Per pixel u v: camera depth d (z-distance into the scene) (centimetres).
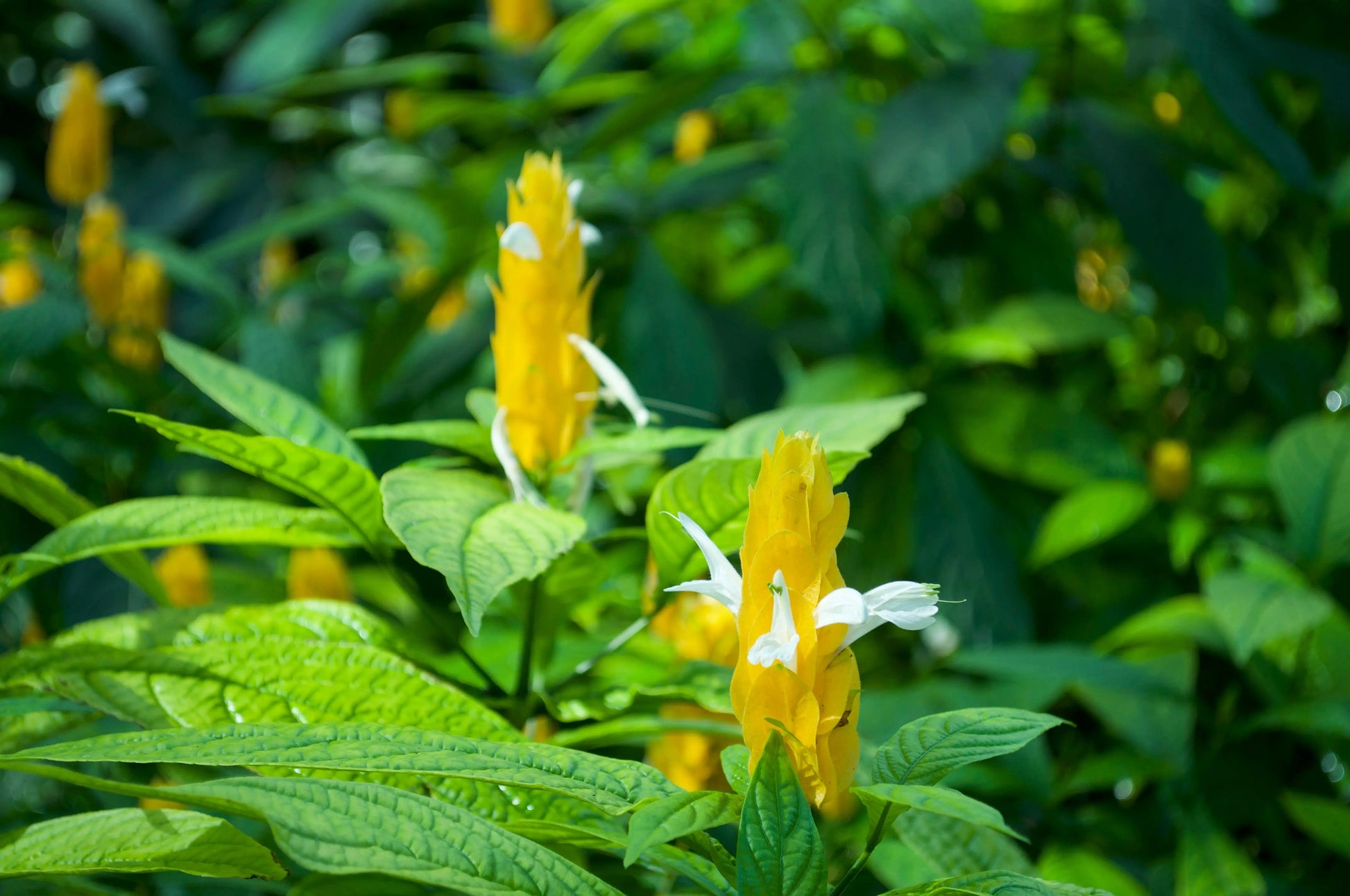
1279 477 185
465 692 146
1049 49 225
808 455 131
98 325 221
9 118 364
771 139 252
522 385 144
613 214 223
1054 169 222
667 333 198
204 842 133
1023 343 200
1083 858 168
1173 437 244
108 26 358
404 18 389
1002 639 194
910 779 130
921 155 190
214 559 231
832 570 130
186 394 211
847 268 192
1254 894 165
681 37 296
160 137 383
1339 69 208
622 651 160
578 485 147
